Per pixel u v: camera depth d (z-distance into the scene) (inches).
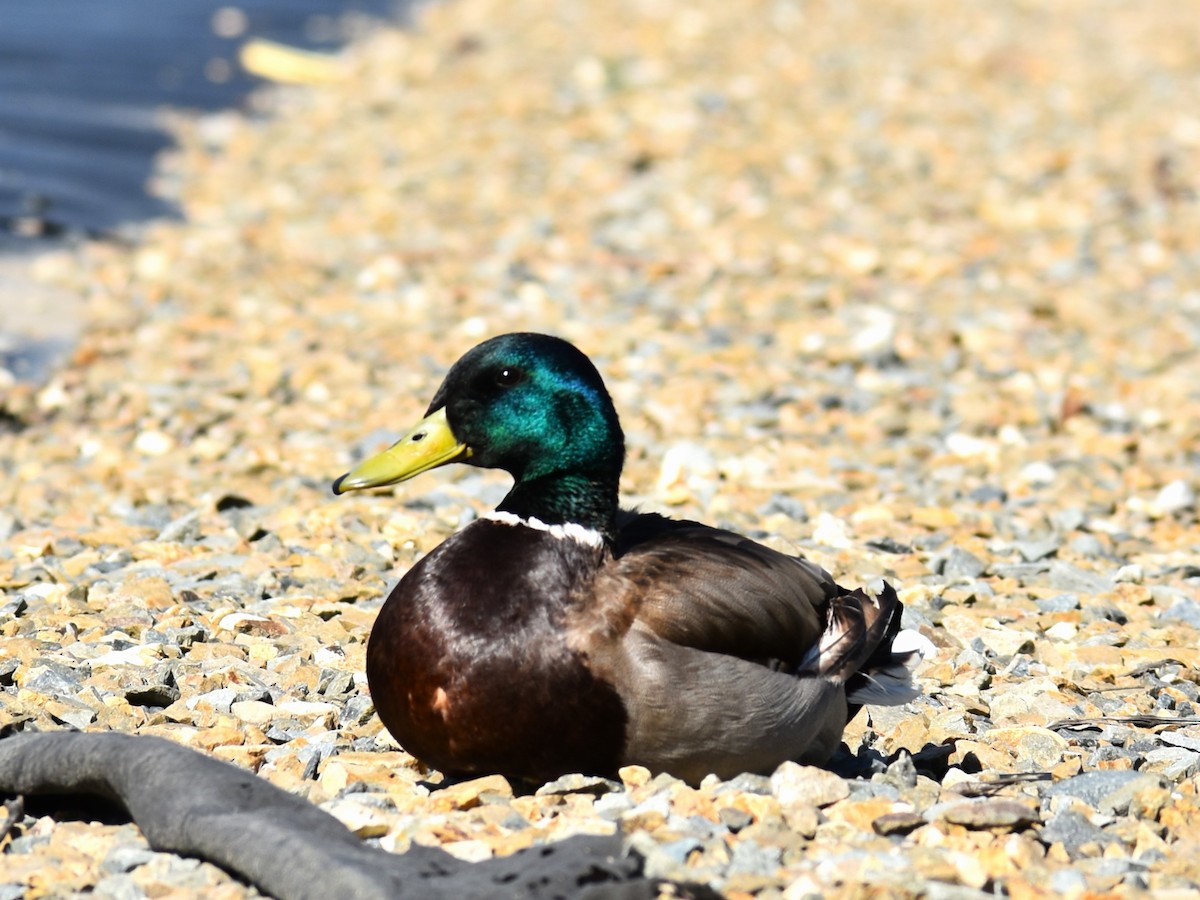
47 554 417.1
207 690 322.3
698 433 543.2
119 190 903.1
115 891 234.7
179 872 239.6
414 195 896.3
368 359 622.5
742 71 1211.2
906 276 762.8
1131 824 269.4
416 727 261.1
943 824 261.6
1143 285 762.2
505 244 793.6
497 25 1421.0
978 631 372.5
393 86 1181.1
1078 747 311.0
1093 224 861.2
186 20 1414.9
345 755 291.9
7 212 836.0
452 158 970.1
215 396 579.5
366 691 327.9
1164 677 352.8
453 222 837.8
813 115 1079.0
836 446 537.6
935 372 625.0
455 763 263.4
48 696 308.2
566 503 266.1
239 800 244.7
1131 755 304.5
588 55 1257.4
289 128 1064.2
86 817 265.6
